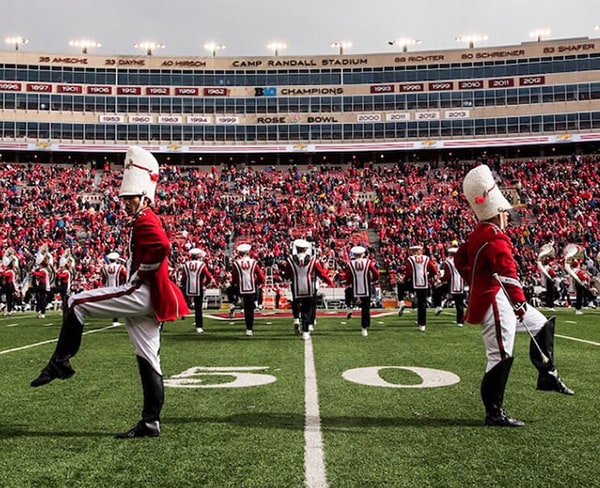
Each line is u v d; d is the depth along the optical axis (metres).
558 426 4.02
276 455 3.37
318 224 34.25
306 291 10.34
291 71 46.03
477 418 4.27
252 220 34.84
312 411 4.50
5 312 20.02
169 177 40.78
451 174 41.53
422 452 3.42
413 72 45.34
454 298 13.33
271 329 12.65
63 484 2.92
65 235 31.45
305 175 42.88
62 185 39.12
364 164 45.91
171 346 9.25
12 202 35.12
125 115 44.88
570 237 30.30
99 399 5.01
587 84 43.16
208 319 16.34
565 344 9.17
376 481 2.94
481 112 44.59
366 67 45.81
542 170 40.25
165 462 3.25
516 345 9.02
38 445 3.60
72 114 44.25
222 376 6.24
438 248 29.81
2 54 43.22
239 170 44.81
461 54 45.00
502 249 4.09
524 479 2.96
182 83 45.69
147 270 3.80
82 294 3.80
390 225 34.28
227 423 4.12
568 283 23.22
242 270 11.12
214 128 45.66
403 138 45.25
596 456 3.34
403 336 10.74
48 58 44.03
